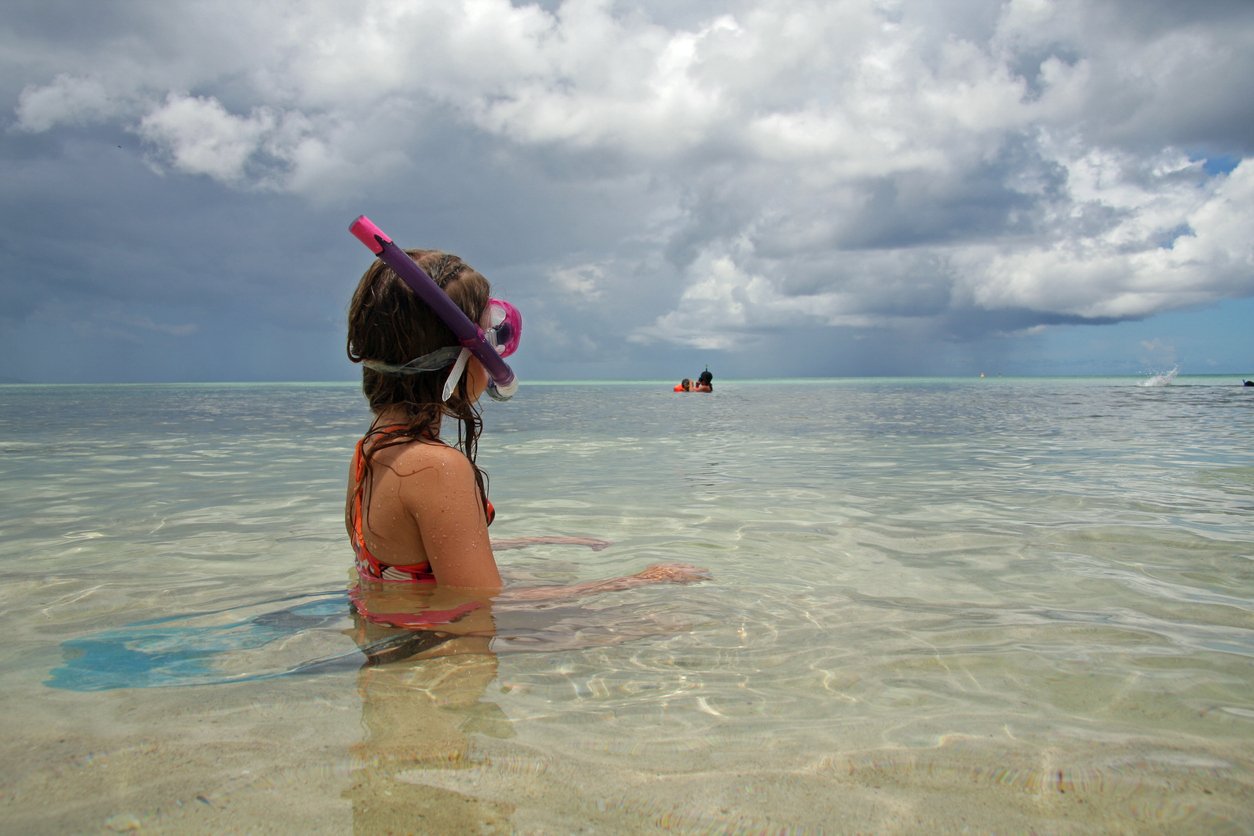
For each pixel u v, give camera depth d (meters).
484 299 2.02
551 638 1.82
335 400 23.23
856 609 2.15
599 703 1.45
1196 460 6.27
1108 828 1.03
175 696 1.47
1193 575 2.60
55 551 3.04
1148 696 1.50
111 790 1.11
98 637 1.86
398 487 1.92
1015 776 1.17
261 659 1.68
